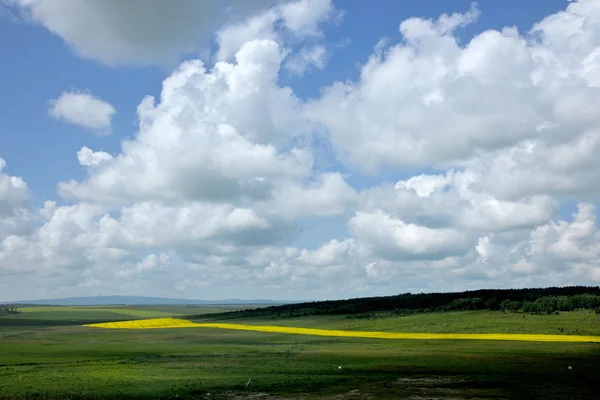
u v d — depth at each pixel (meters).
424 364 53.50
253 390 39.22
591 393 37.28
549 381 42.34
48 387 40.81
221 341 91.19
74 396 37.31
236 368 52.06
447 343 77.00
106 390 39.38
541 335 82.81
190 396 37.09
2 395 37.91
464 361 55.41
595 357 57.53
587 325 92.62
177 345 82.56
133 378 45.28
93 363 57.19
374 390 38.84
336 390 38.97
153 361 59.03
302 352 68.94
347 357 61.50
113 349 75.50
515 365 51.78
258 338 96.88
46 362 58.72
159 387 40.53
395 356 61.53
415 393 37.56
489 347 69.69
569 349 65.44
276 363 56.34
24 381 43.84
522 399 35.28
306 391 38.69
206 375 47.09
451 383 41.72
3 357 64.44
